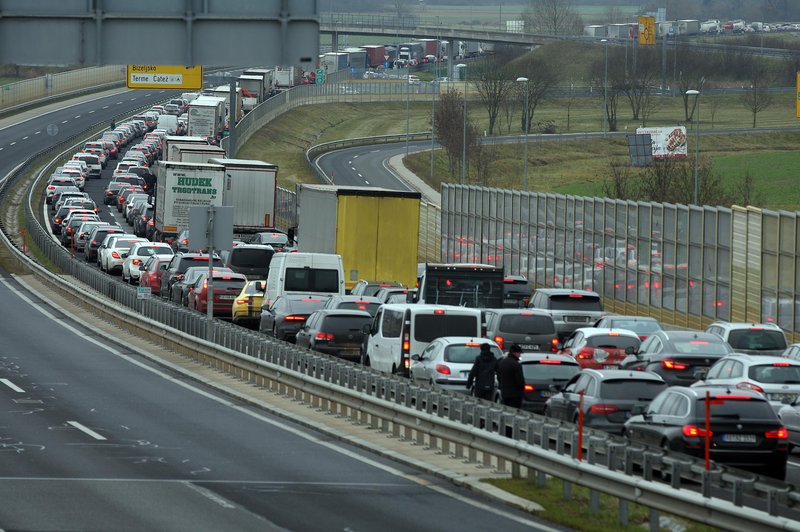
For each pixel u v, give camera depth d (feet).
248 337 383.24
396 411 270.67
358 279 499.51
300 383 333.01
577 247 589.73
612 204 558.15
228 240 410.52
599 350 361.71
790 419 276.00
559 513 194.59
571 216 594.24
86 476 227.61
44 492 210.79
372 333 377.30
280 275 490.08
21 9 204.95
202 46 206.18
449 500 209.46
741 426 225.97
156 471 234.79
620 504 186.91
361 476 232.73
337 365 311.06
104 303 553.64
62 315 577.43
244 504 203.72
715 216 483.10
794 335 435.12
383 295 469.98
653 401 241.96
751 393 232.12
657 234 523.29
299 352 339.16
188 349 440.04
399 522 190.60
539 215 625.41
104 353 454.40
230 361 390.83
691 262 499.51
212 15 205.16
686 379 330.95
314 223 541.75
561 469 203.00
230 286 531.91
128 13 205.26
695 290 497.87
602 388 257.96
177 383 380.37
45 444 264.11
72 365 417.08
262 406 329.31
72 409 320.09
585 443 209.77
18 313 578.66
